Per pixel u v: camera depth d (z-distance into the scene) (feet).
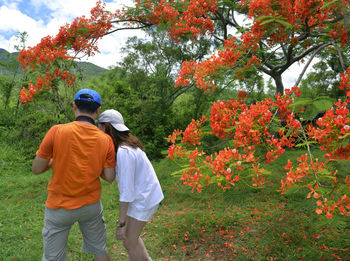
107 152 6.20
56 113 26.78
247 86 16.17
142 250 6.89
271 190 15.92
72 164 5.75
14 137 27.76
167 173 21.66
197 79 12.56
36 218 12.82
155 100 32.14
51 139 5.76
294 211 12.42
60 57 19.86
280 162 20.08
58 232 6.00
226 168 7.65
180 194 16.83
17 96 31.73
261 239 10.23
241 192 10.21
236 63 12.25
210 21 21.20
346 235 9.62
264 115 8.43
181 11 23.20
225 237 10.80
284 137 8.28
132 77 35.35
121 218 6.24
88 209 6.08
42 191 17.33
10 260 8.77
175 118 35.06
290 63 20.65
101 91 35.53
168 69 36.11
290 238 10.11
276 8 11.34
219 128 10.50
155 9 22.13
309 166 6.97
